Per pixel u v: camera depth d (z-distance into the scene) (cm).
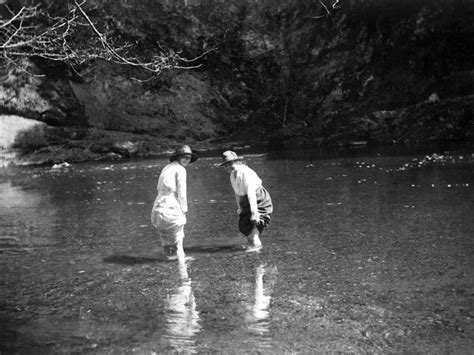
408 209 988
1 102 2439
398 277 641
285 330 513
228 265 724
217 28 2677
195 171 1738
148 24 2622
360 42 2531
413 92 2364
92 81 2550
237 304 584
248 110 2655
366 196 1138
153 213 783
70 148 2338
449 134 2114
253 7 2719
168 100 2600
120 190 1432
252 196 787
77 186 1555
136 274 707
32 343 513
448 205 996
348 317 535
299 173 1545
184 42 2650
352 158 1795
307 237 845
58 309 598
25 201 1342
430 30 2347
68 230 987
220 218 1015
